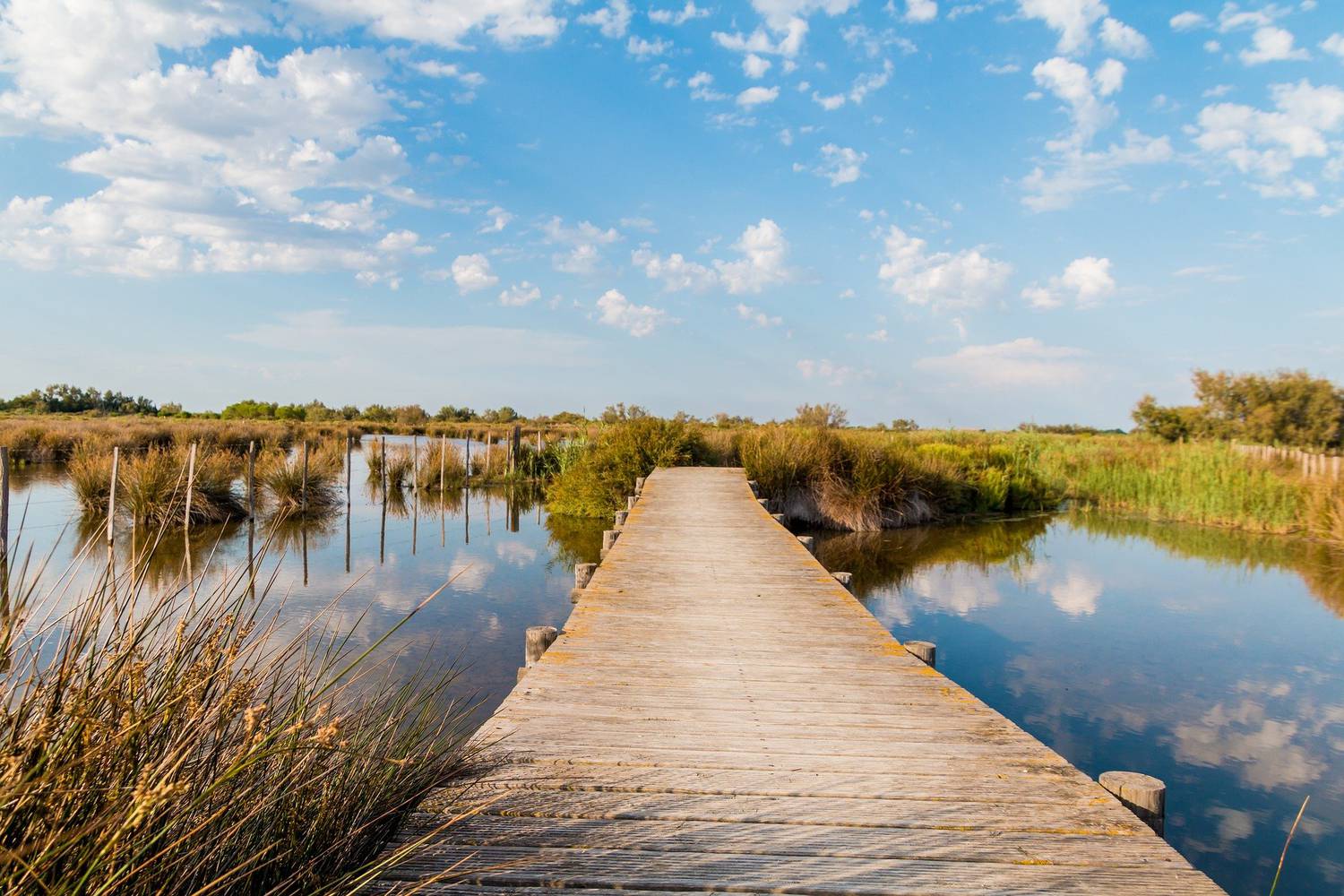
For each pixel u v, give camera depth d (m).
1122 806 2.60
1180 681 6.31
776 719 3.37
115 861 1.43
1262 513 14.66
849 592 5.92
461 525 13.77
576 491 16.05
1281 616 8.38
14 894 1.26
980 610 8.52
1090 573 10.58
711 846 2.29
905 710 3.51
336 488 16.20
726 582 6.28
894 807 2.57
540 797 2.57
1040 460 21.06
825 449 15.72
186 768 1.67
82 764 1.44
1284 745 5.12
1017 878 2.14
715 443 20.52
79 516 11.85
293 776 1.90
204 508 12.52
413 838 2.26
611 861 2.19
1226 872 3.72
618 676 3.93
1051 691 6.07
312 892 1.79
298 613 7.15
